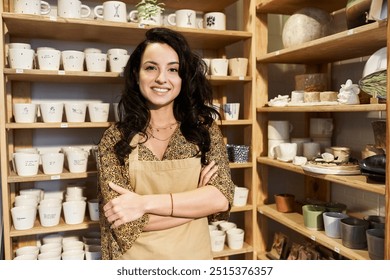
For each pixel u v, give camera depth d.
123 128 1.43
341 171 1.60
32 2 1.64
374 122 1.60
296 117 2.52
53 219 1.76
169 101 1.42
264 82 2.17
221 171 1.43
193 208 1.32
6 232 1.67
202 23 2.14
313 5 2.02
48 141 2.07
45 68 1.71
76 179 2.11
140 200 1.29
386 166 1.27
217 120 2.02
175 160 1.41
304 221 1.87
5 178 1.65
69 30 1.83
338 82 2.19
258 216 2.22
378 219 1.77
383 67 1.29
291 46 1.88
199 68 1.52
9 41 1.91
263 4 2.00
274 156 2.08
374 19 1.32
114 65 1.82
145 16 1.82
